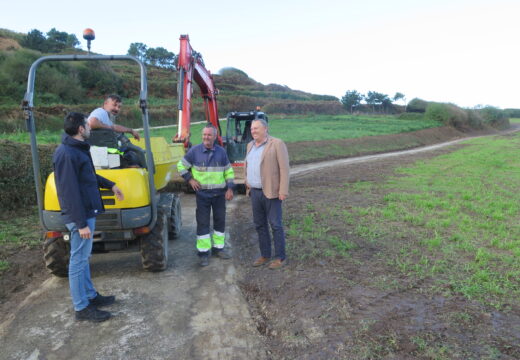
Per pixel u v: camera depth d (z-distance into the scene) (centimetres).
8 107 2614
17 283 453
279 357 291
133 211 415
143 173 444
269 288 412
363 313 333
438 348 274
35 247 566
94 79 4781
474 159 1806
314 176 1380
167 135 2619
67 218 328
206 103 1155
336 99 10044
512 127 6869
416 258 473
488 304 343
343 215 716
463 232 589
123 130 473
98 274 474
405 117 5575
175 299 399
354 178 1291
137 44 9106
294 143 2347
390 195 902
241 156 1072
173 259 527
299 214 734
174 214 586
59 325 349
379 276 414
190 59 928
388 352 275
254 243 586
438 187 1041
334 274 426
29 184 820
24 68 3875
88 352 304
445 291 373
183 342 317
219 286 432
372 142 2866
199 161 495
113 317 361
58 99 3853
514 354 265
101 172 415
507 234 567
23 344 317
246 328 338
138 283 443
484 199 846
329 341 297
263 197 462
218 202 511
